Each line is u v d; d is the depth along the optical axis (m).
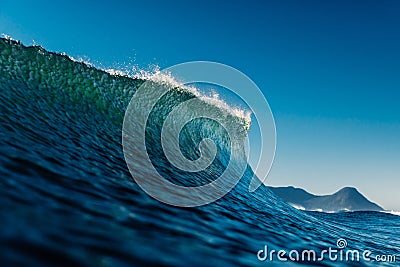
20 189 3.09
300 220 7.35
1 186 2.99
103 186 4.30
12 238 2.15
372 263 4.89
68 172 4.27
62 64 11.02
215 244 3.63
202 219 4.54
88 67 11.80
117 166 5.68
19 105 6.99
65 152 5.22
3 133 4.91
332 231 7.16
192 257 2.99
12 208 2.61
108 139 7.45
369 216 16.36
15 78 8.80
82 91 10.27
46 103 8.09
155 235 3.23
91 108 9.48
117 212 3.52
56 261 2.09
